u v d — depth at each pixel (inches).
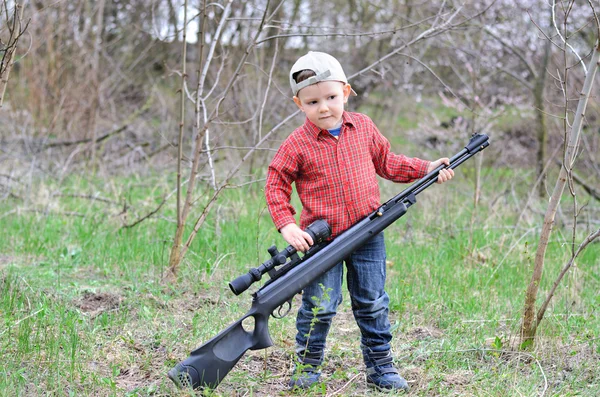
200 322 166.7
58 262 211.0
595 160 349.1
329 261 124.0
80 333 154.4
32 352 141.1
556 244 247.8
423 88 477.4
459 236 261.9
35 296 176.4
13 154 330.6
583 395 129.6
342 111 127.2
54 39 430.0
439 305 184.4
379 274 130.8
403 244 251.6
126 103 440.1
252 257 223.9
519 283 207.9
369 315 131.5
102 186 323.9
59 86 411.5
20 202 286.5
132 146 370.0
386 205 127.6
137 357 146.0
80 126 402.9
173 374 121.6
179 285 195.6
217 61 397.1
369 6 509.0
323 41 510.3
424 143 428.5
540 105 358.9
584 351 152.9
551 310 181.0
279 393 129.9
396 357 149.9
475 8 373.7
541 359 147.8
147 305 179.0
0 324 156.2
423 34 209.6
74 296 182.9
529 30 408.8
